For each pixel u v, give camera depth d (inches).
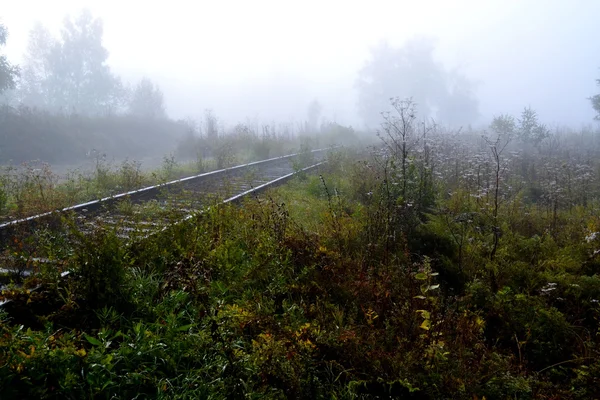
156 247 205.9
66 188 428.1
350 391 131.3
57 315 153.3
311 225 280.5
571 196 419.2
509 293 197.9
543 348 165.6
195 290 163.3
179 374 128.9
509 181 480.4
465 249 244.7
